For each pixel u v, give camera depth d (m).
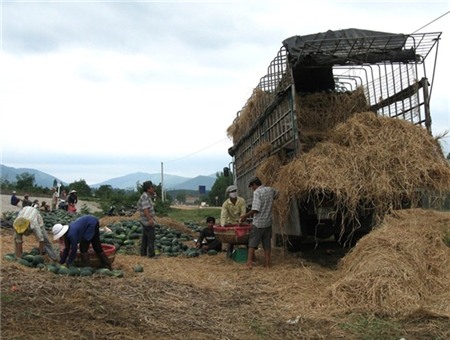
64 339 4.88
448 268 6.83
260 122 11.65
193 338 5.16
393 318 5.76
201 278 8.12
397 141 8.27
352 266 7.10
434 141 8.51
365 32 9.79
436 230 7.49
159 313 5.97
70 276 7.54
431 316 5.68
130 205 31.20
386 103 10.23
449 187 7.96
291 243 10.66
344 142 8.59
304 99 10.26
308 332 5.43
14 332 4.98
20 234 8.95
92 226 8.27
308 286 7.35
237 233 9.71
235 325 5.67
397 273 6.36
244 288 7.40
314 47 9.09
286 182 8.70
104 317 5.61
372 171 7.93
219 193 61.88
